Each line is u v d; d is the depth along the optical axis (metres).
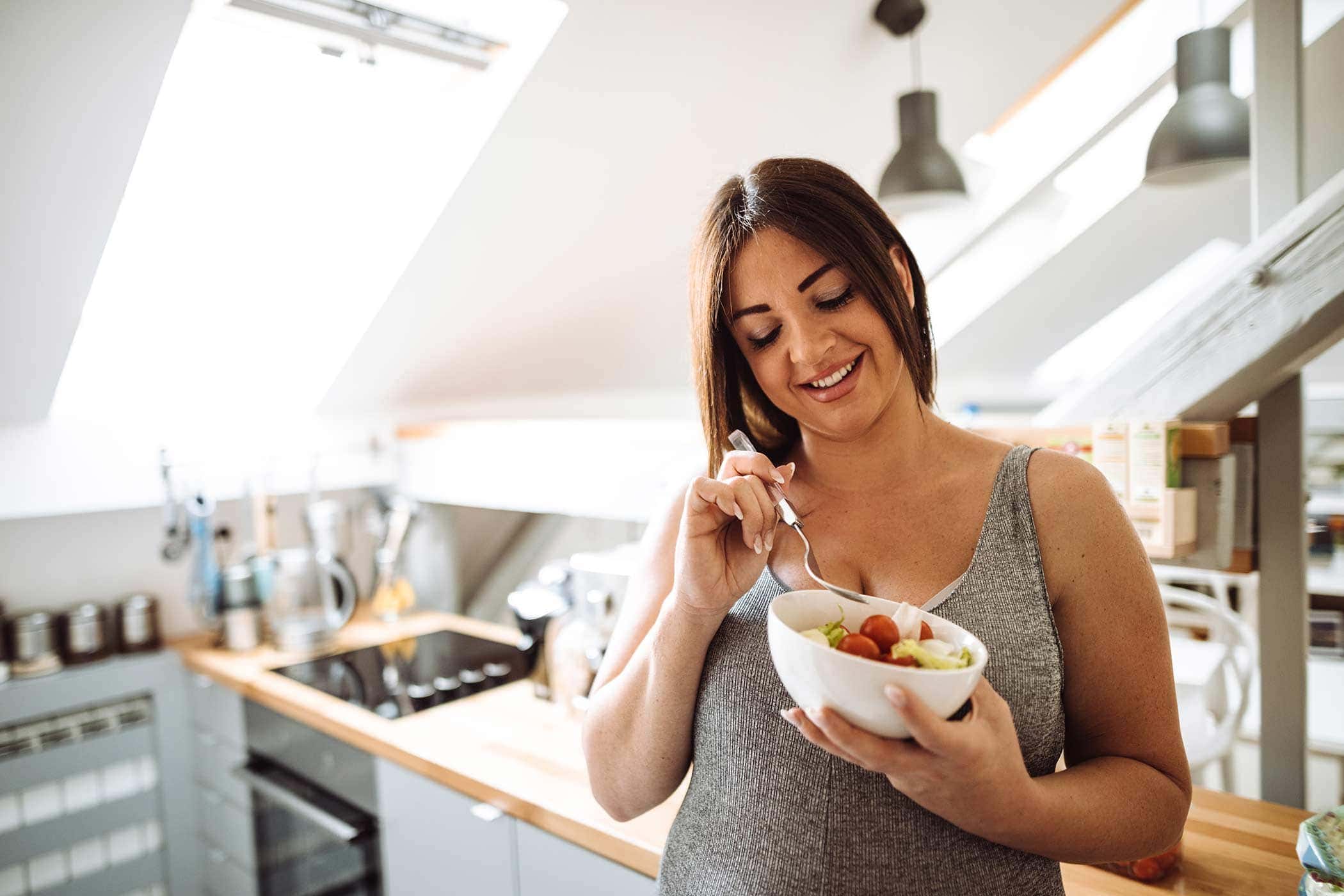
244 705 2.21
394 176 2.18
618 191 2.34
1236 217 3.95
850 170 2.85
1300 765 1.42
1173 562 1.43
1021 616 0.79
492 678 2.15
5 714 2.13
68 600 2.39
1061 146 3.72
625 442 2.29
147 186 2.14
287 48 1.91
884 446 0.87
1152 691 0.79
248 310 2.49
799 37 2.23
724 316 0.90
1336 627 2.83
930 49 2.55
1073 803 0.71
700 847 0.88
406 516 2.74
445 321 2.49
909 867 0.79
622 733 0.92
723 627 0.90
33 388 2.09
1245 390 1.38
